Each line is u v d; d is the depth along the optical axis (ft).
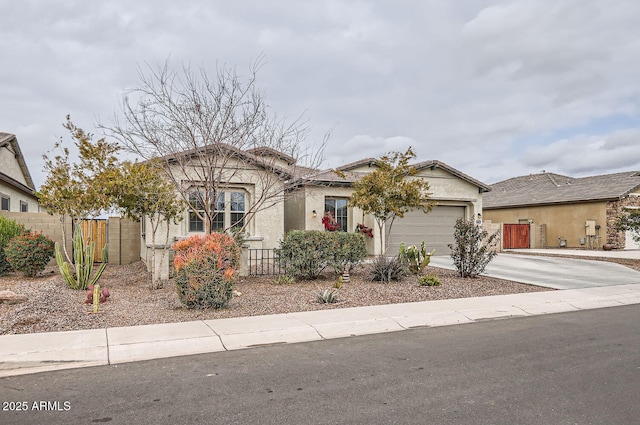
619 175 91.71
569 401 14.39
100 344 20.24
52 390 15.52
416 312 27.73
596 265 54.08
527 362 18.54
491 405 14.07
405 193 43.11
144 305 29.04
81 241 35.06
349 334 23.73
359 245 40.29
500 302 31.40
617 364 18.26
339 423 12.83
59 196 35.14
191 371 17.56
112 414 13.47
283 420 13.04
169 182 38.75
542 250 82.23
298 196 55.36
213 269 28.04
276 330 23.20
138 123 55.06
